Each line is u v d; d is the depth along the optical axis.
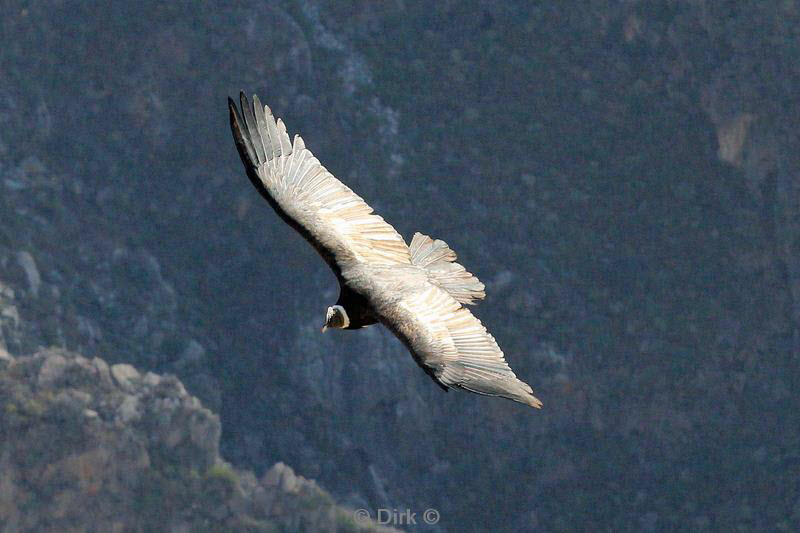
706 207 76.69
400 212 75.75
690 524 67.38
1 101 77.38
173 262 75.06
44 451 49.19
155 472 49.91
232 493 50.31
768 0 77.38
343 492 66.44
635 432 70.25
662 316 73.44
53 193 74.44
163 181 77.69
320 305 73.56
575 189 77.38
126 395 51.81
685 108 78.75
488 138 78.69
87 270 71.69
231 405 69.31
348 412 68.50
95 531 48.81
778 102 76.12
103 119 78.75
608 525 67.56
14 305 65.06
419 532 65.69
